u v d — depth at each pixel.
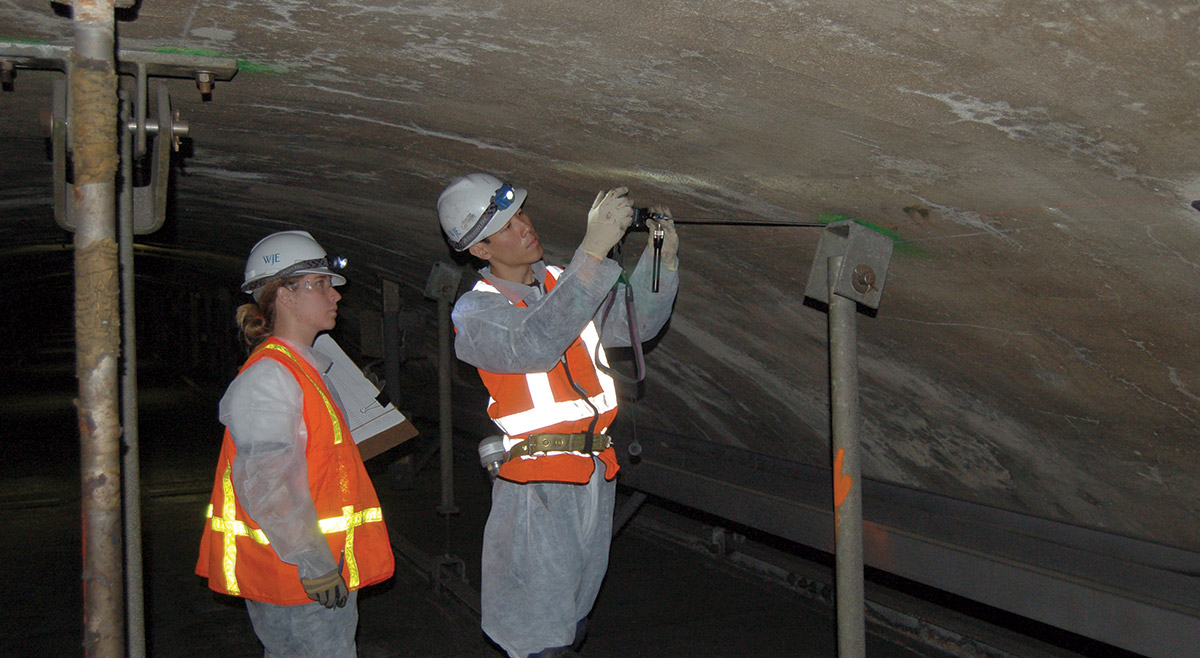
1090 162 1.84
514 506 2.32
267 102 3.24
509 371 2.20
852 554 1.82
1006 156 1.95
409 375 8.66
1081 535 2.99
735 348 3.95
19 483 7.74
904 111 1.94
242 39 2.51
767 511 3.29
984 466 3.23
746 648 3.91
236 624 4.25
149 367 22.72
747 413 4.39
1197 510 2.58
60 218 1.72
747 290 3.46
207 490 7.38
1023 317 2.50
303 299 2.41
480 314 2.23
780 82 2.02
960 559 2.48
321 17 2.29
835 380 1.82
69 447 9.88
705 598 4.61
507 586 2.32
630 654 3.85
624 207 2.07
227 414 2.14
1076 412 2.67
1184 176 1.74
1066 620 2.20
